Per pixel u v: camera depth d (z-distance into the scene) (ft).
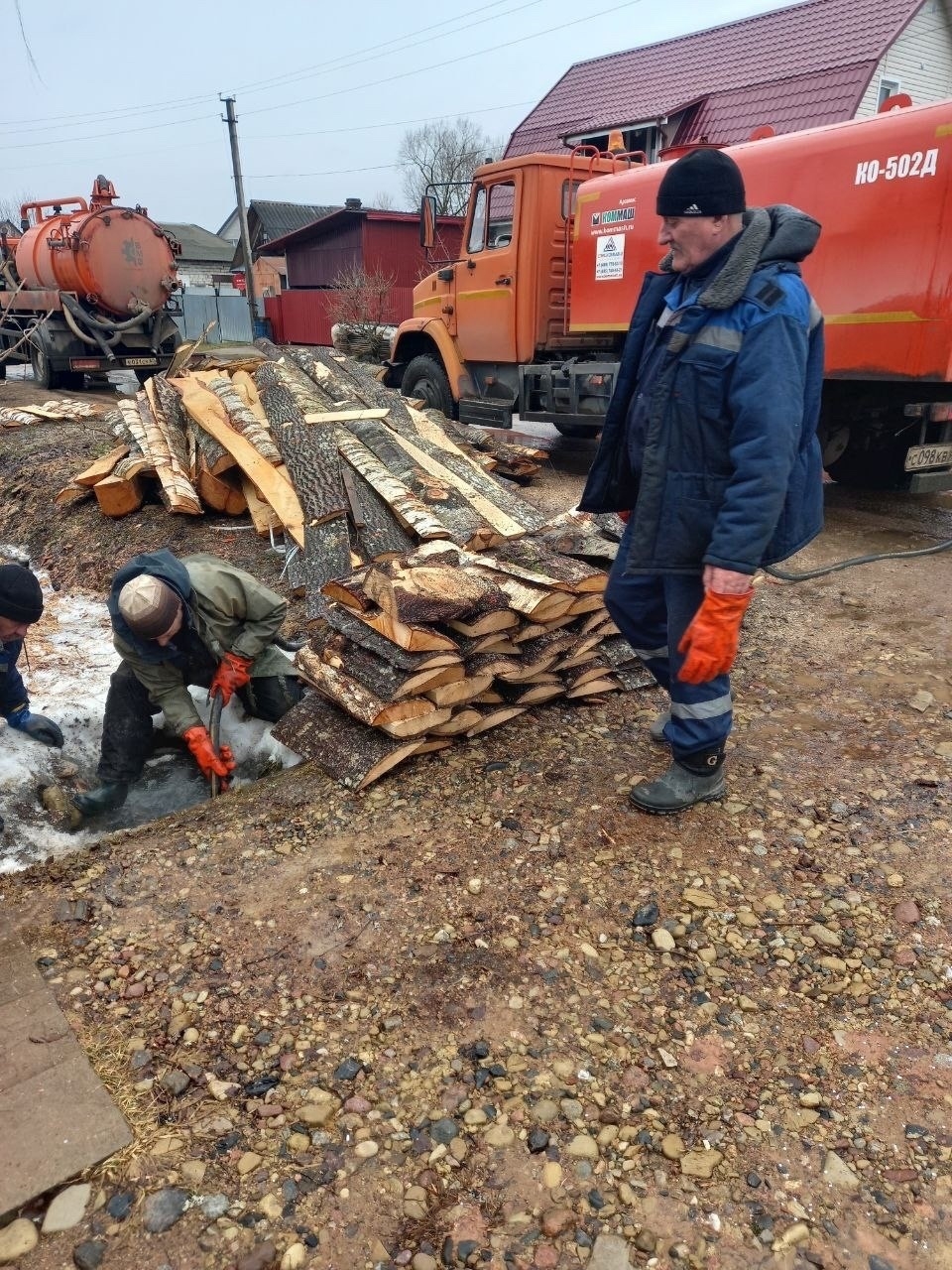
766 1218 6.00
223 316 107.04
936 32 51.42
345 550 16.62
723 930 8.53
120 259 42.04
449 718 11.39
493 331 28.48
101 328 42.68
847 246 18.40
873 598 16.90
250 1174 6.34
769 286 7.80
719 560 7.91
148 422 23.32
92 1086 6.97
